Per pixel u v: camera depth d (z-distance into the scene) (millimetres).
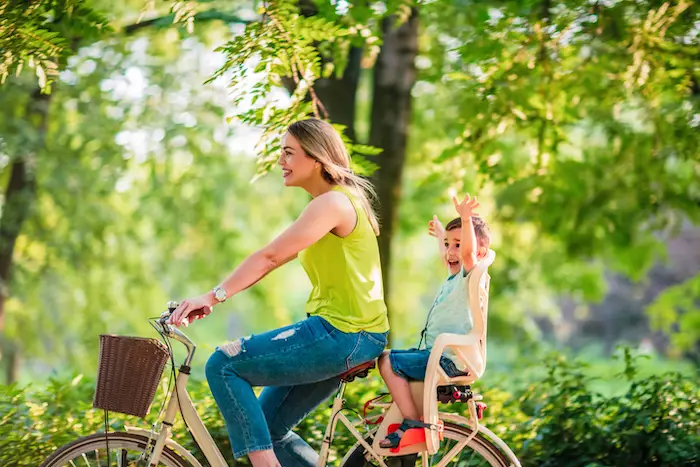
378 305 6047
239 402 5895
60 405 8883
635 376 9398
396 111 12367
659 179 15680
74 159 17625
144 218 22156
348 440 8312
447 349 6094
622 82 11492
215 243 22797
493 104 11086
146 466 6086
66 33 8930
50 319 20250
